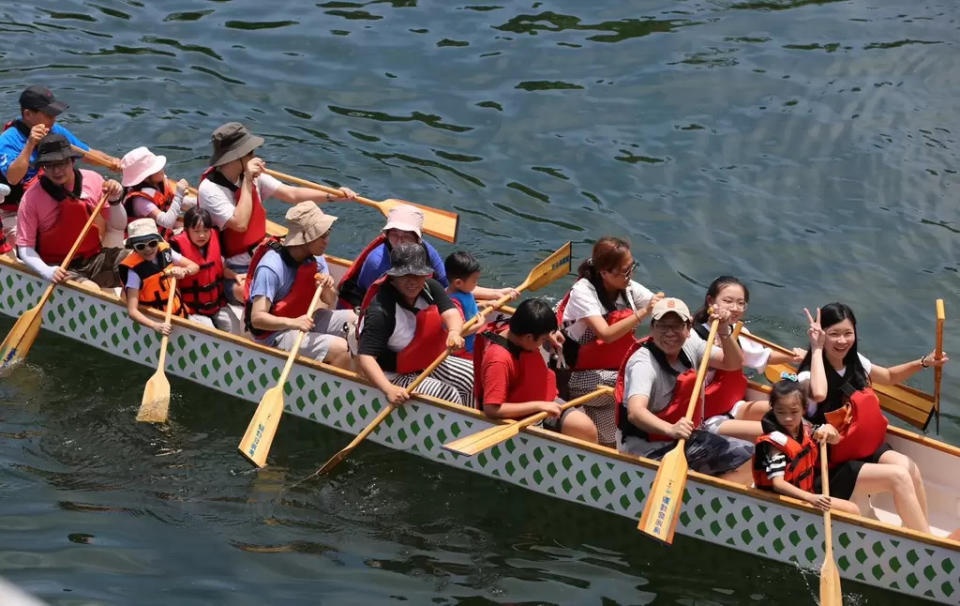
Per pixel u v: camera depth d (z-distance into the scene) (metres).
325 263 31.38
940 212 40.38
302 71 49.94
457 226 35.03
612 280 28.12
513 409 26.50
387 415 28.52
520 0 56.34
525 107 47.19
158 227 33.72
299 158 43.81
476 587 24.48
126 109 46.75
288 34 52.97
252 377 30.36
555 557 25.64
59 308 33.25
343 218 40.38
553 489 27.23
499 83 49.00
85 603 23.12
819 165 43.16
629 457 25.86
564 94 48.09
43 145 32.56
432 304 28.28
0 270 34.09
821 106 46.88
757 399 28.91
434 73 49.81
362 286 30.83
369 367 27.81
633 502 26.27
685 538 26.25
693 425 26.19
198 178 42.44
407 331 28.12
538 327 25.86
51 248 33.56
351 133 45.56
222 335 30.31
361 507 26.98
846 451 25.92
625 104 47.31
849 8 55.12
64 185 32.97
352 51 51.53
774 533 25.17
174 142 44.69
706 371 26.77
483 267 37.62
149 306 31.38
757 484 25.25
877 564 24.53
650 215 40.53
